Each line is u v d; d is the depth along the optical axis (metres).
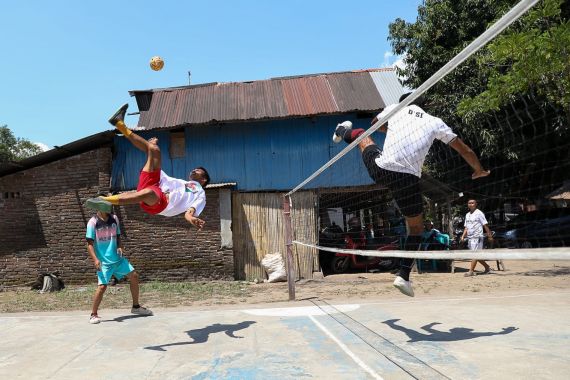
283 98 13.18
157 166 4.50
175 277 12.21
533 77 8.92
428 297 7.71
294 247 12.39
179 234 12.27
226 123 12.42
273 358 3.99
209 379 3.50
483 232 11.16
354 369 3.58
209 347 4.49
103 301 9.32
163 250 12.26
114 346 4.66
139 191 4.38
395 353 3.97
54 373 3.81
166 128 12.16
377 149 4.41
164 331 5.33
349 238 13.25
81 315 6.75
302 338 4.70
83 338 5.05
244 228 12.50
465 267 13.53
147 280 12.23
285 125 12.73
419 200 4.07
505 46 9.05
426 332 4.73
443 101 12.99
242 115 12.49
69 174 12.42
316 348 4.27
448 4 14.64
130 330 5.41
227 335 5.00
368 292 9.20
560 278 9.92
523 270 11.93
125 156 12.61
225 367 3.79
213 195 12.37
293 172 12.66
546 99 9.18
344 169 12.60
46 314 7.12
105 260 6.14
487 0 13.61
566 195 8.52
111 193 12.42
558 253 2.19
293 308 6.77
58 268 12.27
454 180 10.27
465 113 10.59
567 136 8.93
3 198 12.35
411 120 4.02
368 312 6.06
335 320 5.61
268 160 12.69
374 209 13.51
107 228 6.21
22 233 12.34
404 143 3.97
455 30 14.69
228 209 12.31
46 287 11.45
